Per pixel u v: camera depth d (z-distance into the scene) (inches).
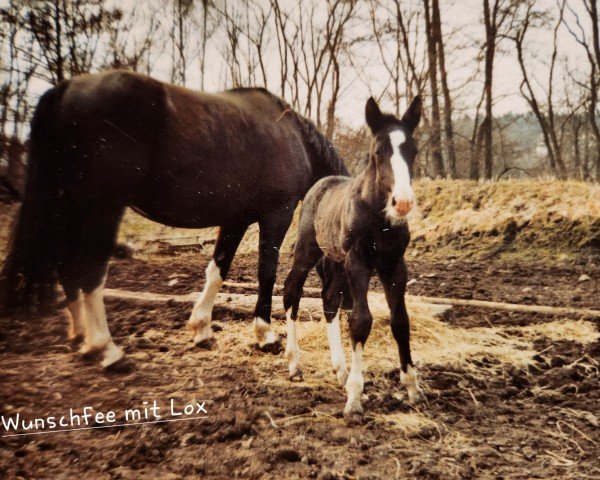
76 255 156.4
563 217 377.7
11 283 149.8
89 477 94.0
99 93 146.2
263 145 183.2
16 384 134.5
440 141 691.4
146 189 160.2
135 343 174.2
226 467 99.2
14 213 162.2
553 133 851.4
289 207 195.9
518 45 802.8
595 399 137.1
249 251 440.8
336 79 583.5
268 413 124.6
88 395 131.9
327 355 174.7
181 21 218.1
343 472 97.1
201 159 164.6
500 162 1274.6
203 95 171.5
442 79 707.4
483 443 112.7
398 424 121.0
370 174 129.9
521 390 146.9
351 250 134.0
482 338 189.8
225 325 205.3
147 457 101.9
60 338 172.7
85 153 144.9
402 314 136.4
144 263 344.2
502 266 351.3
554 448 110.7
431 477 96.7
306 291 256.7
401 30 740.0
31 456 100.4
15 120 165.2
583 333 195.6
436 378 154.3
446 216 426.6
